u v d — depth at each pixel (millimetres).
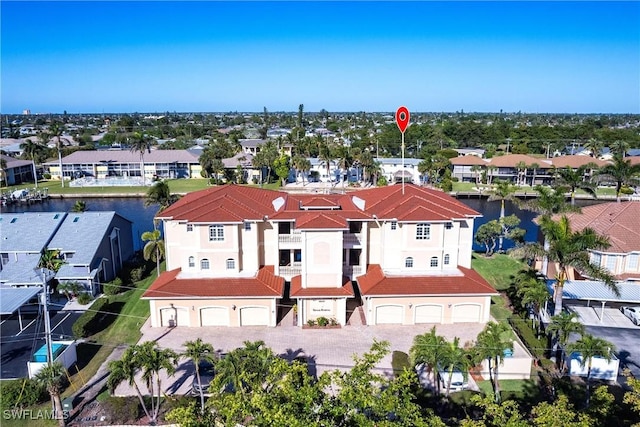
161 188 68250
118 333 44031
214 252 46812
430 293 44250
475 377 37000
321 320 44844
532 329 43750
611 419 26266
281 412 19547
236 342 41969
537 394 35000
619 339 42906
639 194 115688
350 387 21094
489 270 60750
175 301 44438
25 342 42438
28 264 52000
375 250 49688
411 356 33906
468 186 129750
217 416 23719
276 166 128250
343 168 128750
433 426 21438
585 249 40000
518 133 197500
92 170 138750
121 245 61375
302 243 44594
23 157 138500
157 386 34312
